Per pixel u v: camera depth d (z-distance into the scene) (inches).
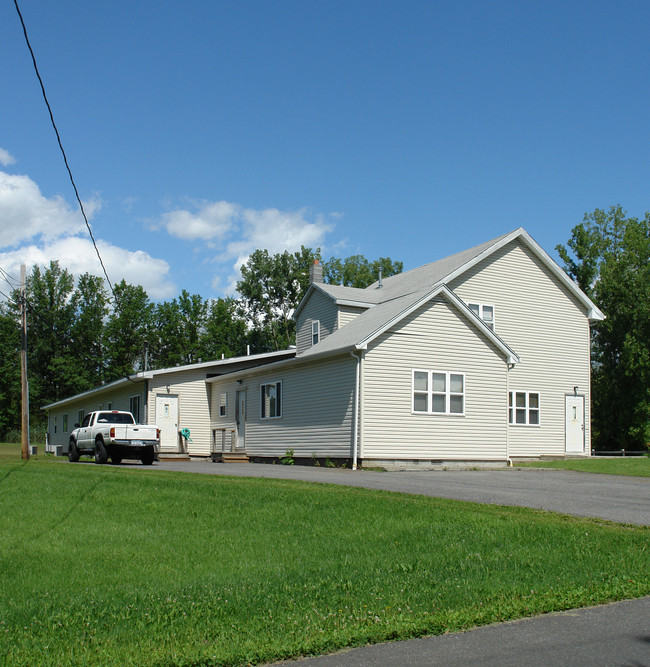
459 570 321.4
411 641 238.1
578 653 223.5
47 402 2746.1
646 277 1769.2
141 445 965.8
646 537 379.6
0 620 251.8
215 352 2657.5
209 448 1359.5
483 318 1129.4
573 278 1963.6
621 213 1926.7
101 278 2812.5
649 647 228.7
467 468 909.2
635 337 1727.4
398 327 896.3
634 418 1669.5
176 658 217.5
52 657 218.5
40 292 2758.4
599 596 283.1
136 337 2662.4
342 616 255.9
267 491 545.6
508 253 1169.4
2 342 2736.2
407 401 891.4
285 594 283.9
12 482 653.3
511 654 223.0
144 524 430.9
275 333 2632.9
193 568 329.7
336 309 1184.8
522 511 460.8
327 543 376.5
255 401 1170.6
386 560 340.2
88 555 353.7
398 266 2829.7
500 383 957.8
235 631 241.9
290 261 2694.4
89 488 589.3
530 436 1147.3
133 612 261.0
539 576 310.7
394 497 516.7
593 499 530.9
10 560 342.6
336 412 917.2
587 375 1216.8
